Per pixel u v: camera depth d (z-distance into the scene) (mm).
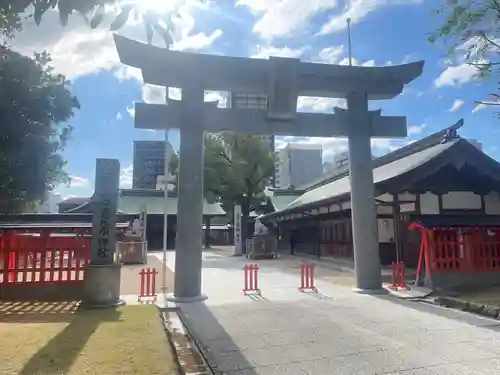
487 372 5598
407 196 18016
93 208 10312
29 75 10844
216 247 46719
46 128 11609
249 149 35344
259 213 44562
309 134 13164
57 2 2326
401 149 23031
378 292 12344
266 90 12633
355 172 13250
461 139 16375
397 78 13469
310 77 12977
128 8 2434
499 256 13352
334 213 21891
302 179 75750
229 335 7656
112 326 7668
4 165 10773
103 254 10211
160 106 11992
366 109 13453
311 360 6188
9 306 9938
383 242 19453
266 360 6207
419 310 9945
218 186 35500
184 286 11305
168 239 44156
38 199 12312
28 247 10953
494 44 7242
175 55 11820
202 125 12133
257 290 12930
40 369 5172
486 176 16500
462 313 9562
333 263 22531
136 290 13125
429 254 13078
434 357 6266
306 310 9977
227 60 12266
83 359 5598
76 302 10469
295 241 32125
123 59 11414
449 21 6844
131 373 5094
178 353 6352
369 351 6609
